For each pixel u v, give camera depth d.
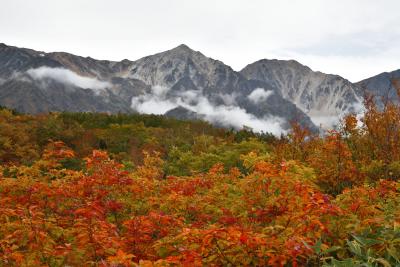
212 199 7.27
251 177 6.62
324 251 4.35
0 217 5.55
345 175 10.81
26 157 18.05
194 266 4.10
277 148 14.02
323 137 13.55
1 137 19.11
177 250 4.91
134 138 25.19
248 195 6.52
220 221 6.07
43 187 7.00
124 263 3.80
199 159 16.19
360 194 6.36
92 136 24.41
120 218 6.86
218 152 19.34
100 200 6.73
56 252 4.79
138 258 5.11
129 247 5.21
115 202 6.65
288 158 13.20
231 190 7.73
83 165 15.80
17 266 4.66
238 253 4.60
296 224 5.26
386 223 5.00
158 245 5.01
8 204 6.52
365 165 11.20
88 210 5.30
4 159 17.52
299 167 7.95
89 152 21.36
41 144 21.39
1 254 4.73
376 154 11.71
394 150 11.22
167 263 4.03
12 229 5.38
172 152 18.75
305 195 5.47
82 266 4.79
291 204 5.68
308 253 4.39
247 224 5.90
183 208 6.86
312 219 4.82
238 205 6.46
